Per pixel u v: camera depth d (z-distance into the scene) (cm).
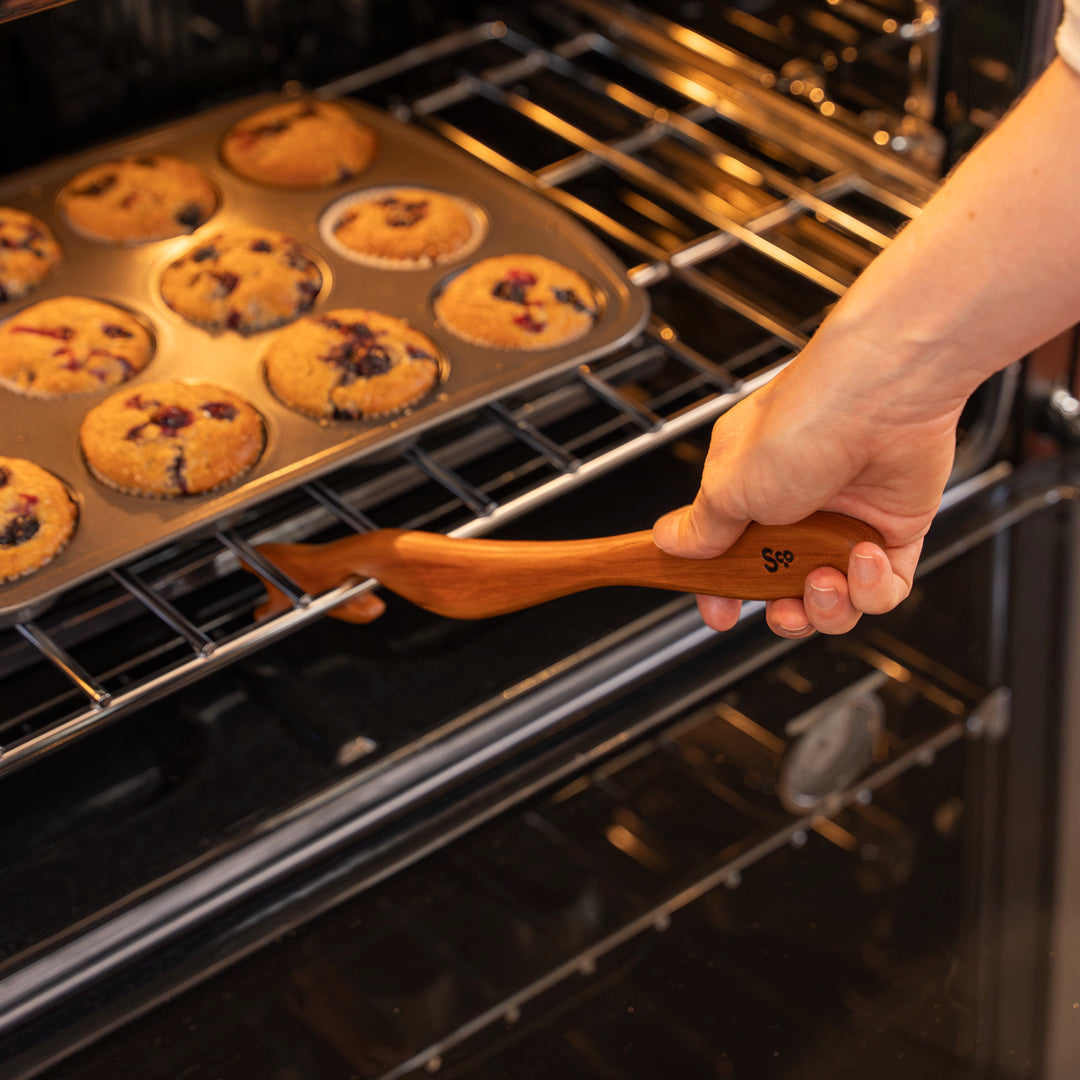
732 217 145
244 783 125
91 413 130
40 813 123
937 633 140
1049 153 99
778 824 137
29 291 137
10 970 118
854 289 105
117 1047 120
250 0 147
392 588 124
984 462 140
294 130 144
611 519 134
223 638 128
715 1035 132
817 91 149
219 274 136
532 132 151
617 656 130
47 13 140
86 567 122
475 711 127
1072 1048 140
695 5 153
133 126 147
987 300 103
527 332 134
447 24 156
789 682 135
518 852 128
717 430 111
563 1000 129
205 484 127
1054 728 144
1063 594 143
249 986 123
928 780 142
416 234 139
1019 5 130
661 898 132
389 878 125
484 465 135
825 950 137
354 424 130
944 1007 138
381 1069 125
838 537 109
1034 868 143
